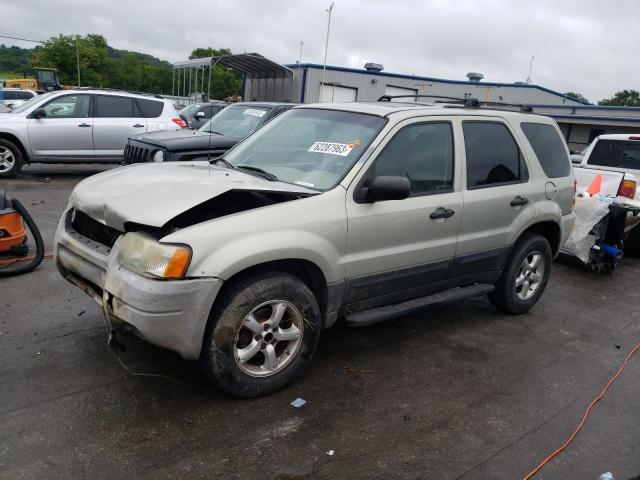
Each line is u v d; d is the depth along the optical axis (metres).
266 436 3.21
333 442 3.21
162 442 3.07
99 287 3.54
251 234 3.31
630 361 4.70
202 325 3.19
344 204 3.72
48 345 4.06
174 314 3.10
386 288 4.14
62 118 11.40
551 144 5.47
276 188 3.56
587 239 7.19
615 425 3.65
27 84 48.94
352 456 3.10
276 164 4.25
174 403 3.46
